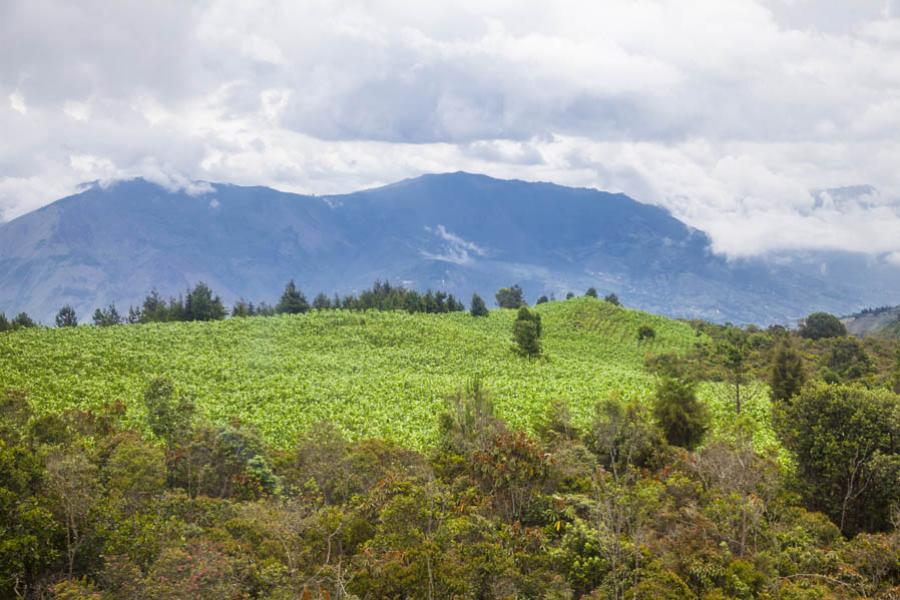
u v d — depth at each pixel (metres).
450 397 35.81
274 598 16.97
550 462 26.38
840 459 27.20
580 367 80.50
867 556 21.45
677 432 37.84
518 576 19.92
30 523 16.86
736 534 23.08
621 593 19.59
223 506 22.72
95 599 15.61
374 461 28.33
